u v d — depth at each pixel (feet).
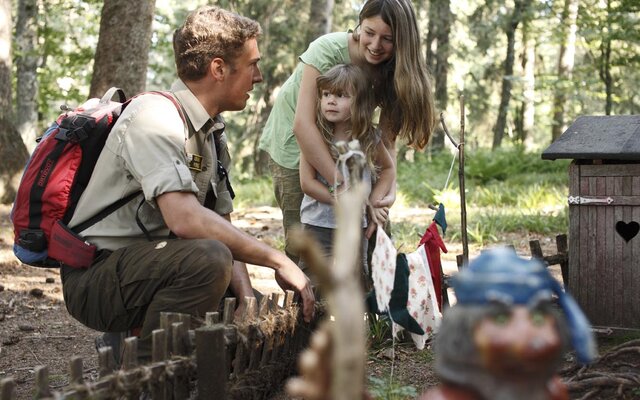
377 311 10.47
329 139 12.82
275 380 11.05
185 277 10.17
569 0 68.39
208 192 12.05
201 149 11.59
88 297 10.82
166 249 10.37
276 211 37.32
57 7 70.44
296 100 14.29
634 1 54.08
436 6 94.02
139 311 10.69
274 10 73.72
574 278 13.48
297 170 14.20
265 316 10.62
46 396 7.52
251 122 81.92
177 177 10.39
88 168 10.95
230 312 9.97
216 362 8.83
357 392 4.27
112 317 10.81
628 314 13.20
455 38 101.91
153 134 10.56
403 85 12.66
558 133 82.48
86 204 10.93
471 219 32.09
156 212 11.00
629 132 13.25
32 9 67.10
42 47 65.62
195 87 11.49
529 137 92.73
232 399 9.57
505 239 28.86
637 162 12.98
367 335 13.17
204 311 10.30
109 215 10.92
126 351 8.39
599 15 58.59
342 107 12.49
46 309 18.26
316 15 48.60
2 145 34.47
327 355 4.56
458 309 5.16
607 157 12.82
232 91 11.54
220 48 11.30
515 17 86.99
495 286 4.97
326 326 4.64
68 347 15.14
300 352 11.71
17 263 22.93
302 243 4.22
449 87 107.24
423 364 12.60
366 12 12.71
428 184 46.62
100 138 10.90
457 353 5.10
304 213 13.38
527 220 31.14
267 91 76.07
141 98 11.02
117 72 34.58
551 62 127.54
